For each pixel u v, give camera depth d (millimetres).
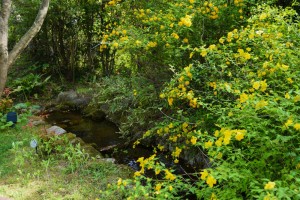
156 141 5465
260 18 3328
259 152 2330
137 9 5133
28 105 8031
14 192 3799
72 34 9289
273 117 2289
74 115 7582
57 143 5121
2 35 5352
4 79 5520
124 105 5426
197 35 4086
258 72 2803
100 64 9461
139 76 4727
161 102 4457
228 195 2211
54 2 8312
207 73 3496
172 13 4145
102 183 4016
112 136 6234
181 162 4832
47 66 9516
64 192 3818
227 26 4160
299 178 1896
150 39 4266
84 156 4703
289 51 2768
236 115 2438
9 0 5379
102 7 8492
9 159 4734
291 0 5102
